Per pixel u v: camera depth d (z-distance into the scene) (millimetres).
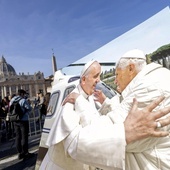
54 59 22422
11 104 7141
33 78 94688
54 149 1555
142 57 1512
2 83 92500
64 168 1538
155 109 1268
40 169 1744
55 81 5141
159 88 1296
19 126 7215
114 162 1163
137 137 1151
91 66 1657
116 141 1160
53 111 4430
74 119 1382
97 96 2129
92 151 1197
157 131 1152
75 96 1545
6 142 11266
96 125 1304
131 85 1403
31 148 9125
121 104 1374
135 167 1249
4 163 7238
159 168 1242
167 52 3611
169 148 1259
